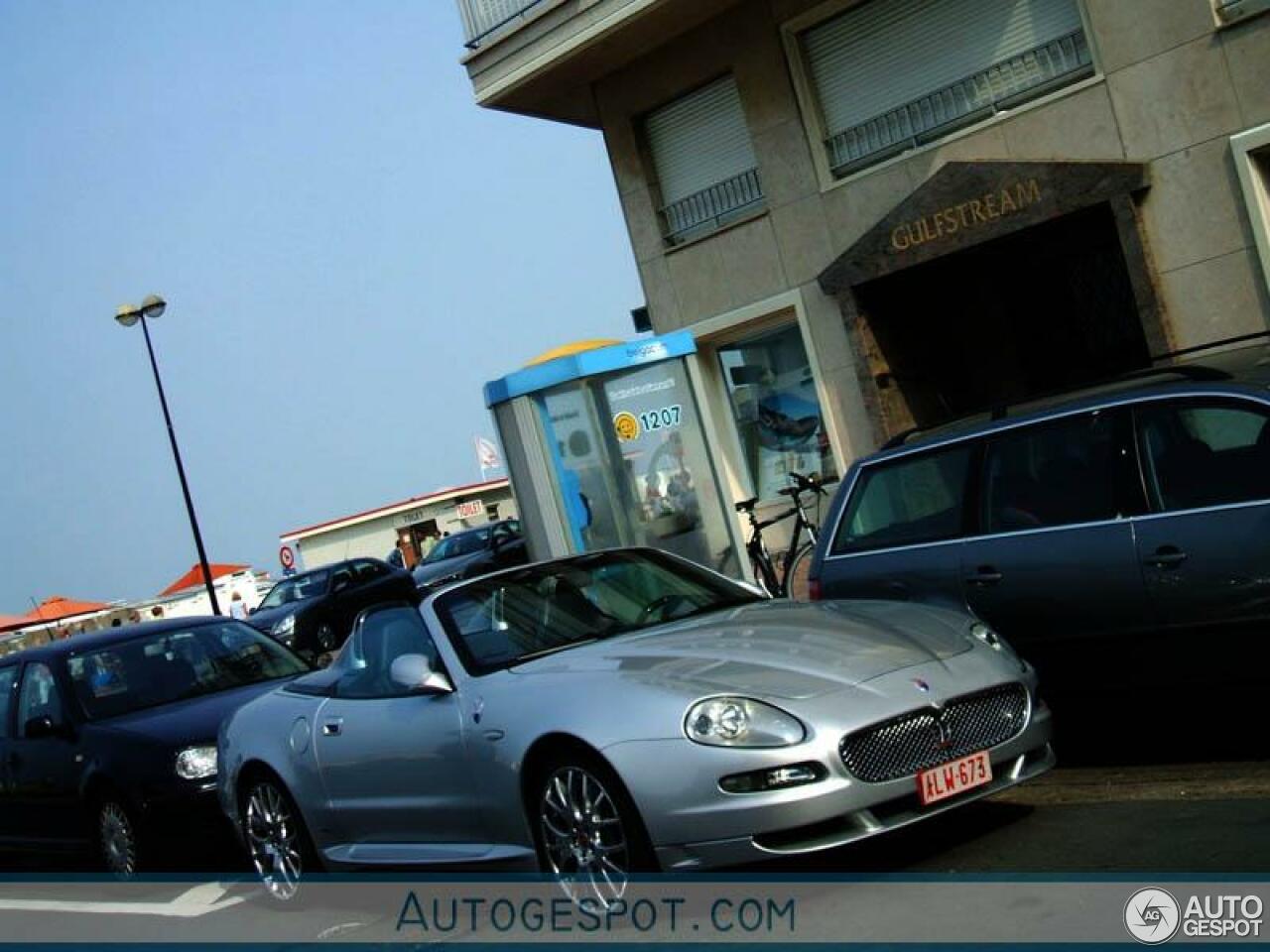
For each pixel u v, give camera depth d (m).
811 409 16.52
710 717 5.56
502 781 6.27
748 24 16.05
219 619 11.30
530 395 13.92
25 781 10.23
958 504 7.59
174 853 9.12
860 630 6.27
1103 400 7.16
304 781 7.60
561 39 16.33
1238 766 6.62
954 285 16.08
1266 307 12.88
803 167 15.84
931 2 14.84
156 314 29.00
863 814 5.50
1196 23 12.95
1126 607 6.83
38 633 41.69
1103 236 14.79
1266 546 6.38
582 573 7.48
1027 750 6.03
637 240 17.61
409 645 7.18
